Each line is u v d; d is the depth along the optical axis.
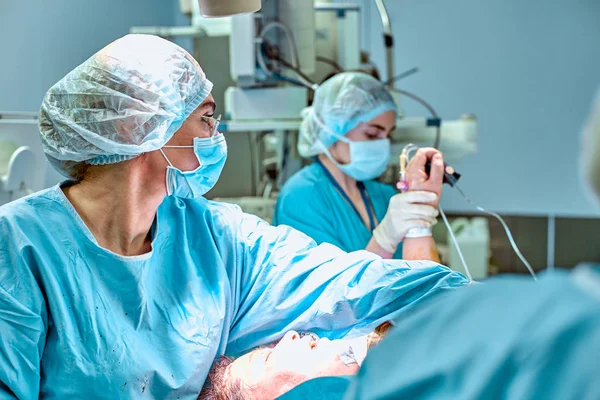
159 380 1.38
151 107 1.31
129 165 1.34
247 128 2.49
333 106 2.33
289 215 2.32
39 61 3.14
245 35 2.47
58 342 1.29
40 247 1.31
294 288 1.62
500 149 4.15
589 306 0.66
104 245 1.38
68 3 3.33
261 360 1.53
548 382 0.64
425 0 4.18
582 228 3.55
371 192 2.46
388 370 0.76
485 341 0.70
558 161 4.07
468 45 4.15
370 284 1.56
